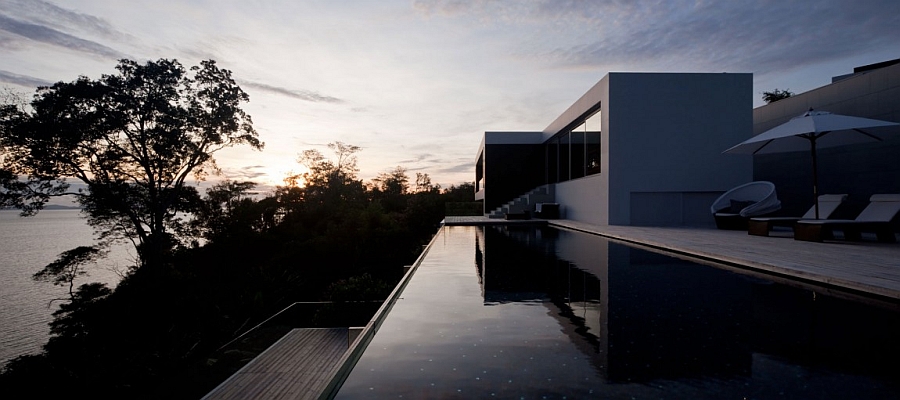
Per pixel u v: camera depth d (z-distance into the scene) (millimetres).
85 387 11891
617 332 2637
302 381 6910
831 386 1818
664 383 1866
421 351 2338
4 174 20391
